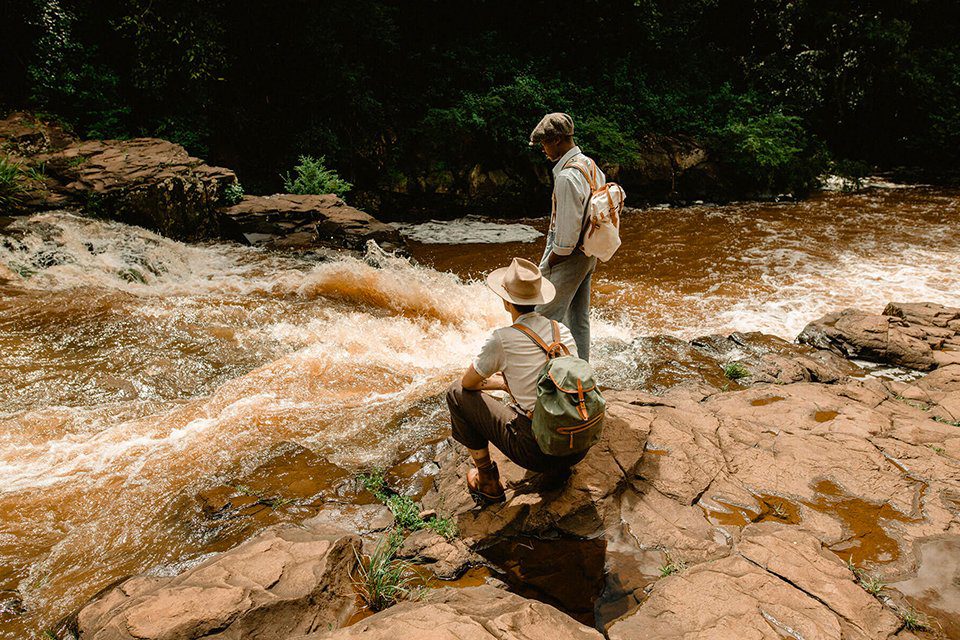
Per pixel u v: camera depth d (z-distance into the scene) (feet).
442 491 11.55
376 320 22.08
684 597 8.11
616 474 11.26
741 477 11.52
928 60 67.41
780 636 7.39
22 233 23.61
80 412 14.74
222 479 12.26
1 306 19.53
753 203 49.44
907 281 29.84
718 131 51.93
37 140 31.07
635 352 20.44
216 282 24.45
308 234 31.24
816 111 64.75
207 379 16.90
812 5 64.23
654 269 32.12
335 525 10.78
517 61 52.21
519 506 10.63
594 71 56.85
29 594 9.27
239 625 7.56
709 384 17.60
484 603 7.80
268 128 43.34
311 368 17.93
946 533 9.93
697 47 66.64
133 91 39.32
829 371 19.31
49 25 34.91
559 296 13.11
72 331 18.58
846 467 11.73
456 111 45.27
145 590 8.31
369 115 45.55
